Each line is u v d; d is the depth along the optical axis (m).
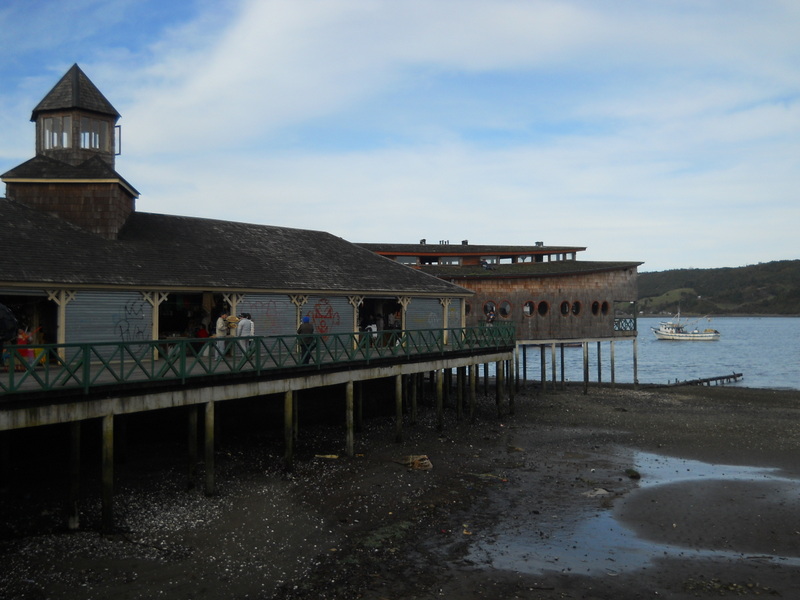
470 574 12.30
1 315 11.95
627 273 40.31
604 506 16.39
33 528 13.45
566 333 37.56
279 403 23.45
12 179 21.20
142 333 19.48
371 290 26.19
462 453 21.56
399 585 11.76
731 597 11.52
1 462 16.06
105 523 13.33
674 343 114.81
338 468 18.94
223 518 14.52
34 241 18.78
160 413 20.11
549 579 12.16
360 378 20.66
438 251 46.34
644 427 26.86
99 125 24.14
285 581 11.73
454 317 30.84
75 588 11.04
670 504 16.56
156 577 11.60
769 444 23.70
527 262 45.84
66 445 18.00
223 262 23.06
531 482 18.44
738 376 51.41
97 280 18.11
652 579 12.23
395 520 15.04
